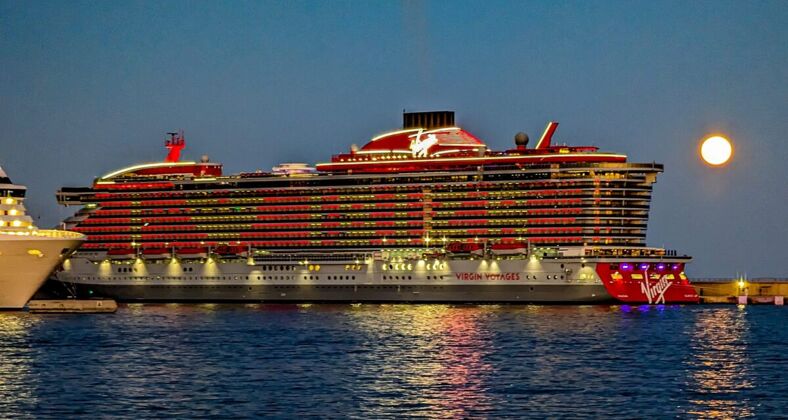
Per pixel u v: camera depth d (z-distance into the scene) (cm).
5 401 13575
